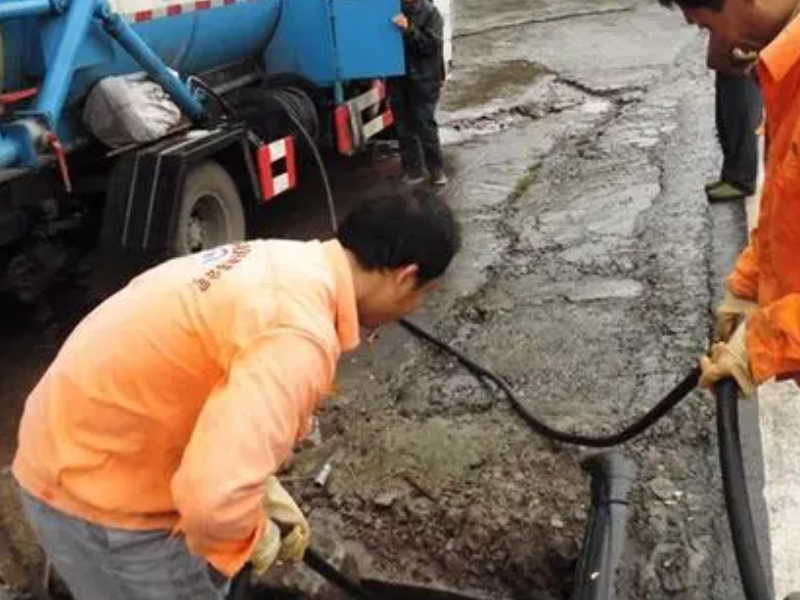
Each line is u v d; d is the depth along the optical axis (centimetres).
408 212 202
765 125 221
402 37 654
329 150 799
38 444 213
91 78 483
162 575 219
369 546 332
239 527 181
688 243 554
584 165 727
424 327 486
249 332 188
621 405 398
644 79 969
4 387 459
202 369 198
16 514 362
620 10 1327
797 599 252
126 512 210
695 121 800
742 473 219
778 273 225
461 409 407
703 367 240
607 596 255
